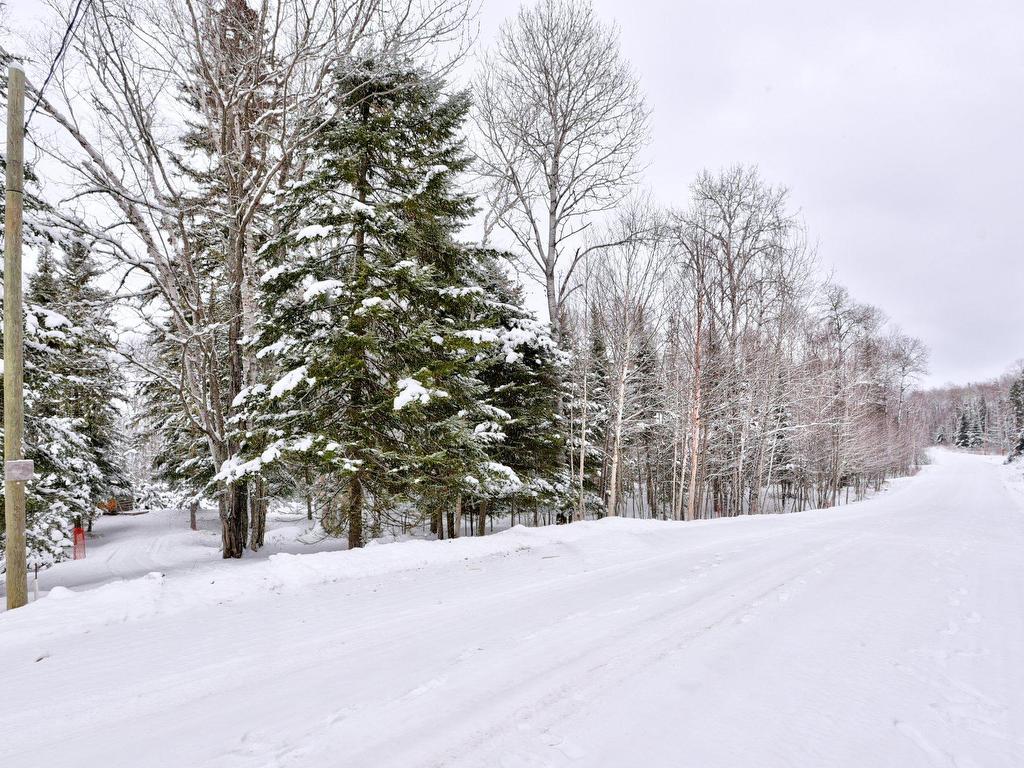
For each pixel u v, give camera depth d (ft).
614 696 11.03
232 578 22.68
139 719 10.58
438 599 20.22
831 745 9.16
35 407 36.47
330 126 35.91
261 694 11.57
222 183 43.96
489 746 9.07
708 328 75.15
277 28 32.99
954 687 11.67
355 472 31.04
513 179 58.08
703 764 8.49
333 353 32.14
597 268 67.67
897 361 185.78
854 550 31.35
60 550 43.91
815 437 101.86
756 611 17.65
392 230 34.68
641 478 120.26
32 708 11.20
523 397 51.90
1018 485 123.34
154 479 86.48
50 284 48.96
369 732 9.63
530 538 35.86
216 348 44.83
